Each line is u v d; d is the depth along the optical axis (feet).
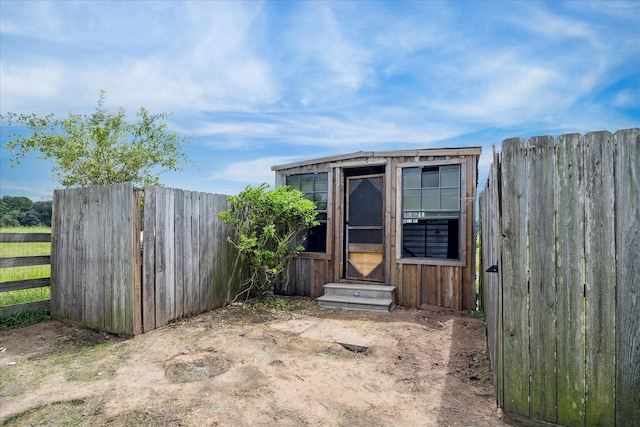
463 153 19.75
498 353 8.34
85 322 16.07
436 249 23.91
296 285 24.17
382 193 22.35
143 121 28.07
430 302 20.20
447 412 8.46
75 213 16.65
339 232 23.08
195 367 11.34
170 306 16.29
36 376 10.56
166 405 8.66
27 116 24.35
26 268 24.35
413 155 20.93
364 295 20.76
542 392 7.38
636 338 6.53
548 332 7.31
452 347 13.37
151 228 15.39
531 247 7.51
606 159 6.82
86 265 16.14
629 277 6.61
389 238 21.44
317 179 24.30
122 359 11.99
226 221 19.36
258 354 12.43
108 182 26.40
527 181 7.57
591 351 6.89
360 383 10.16
